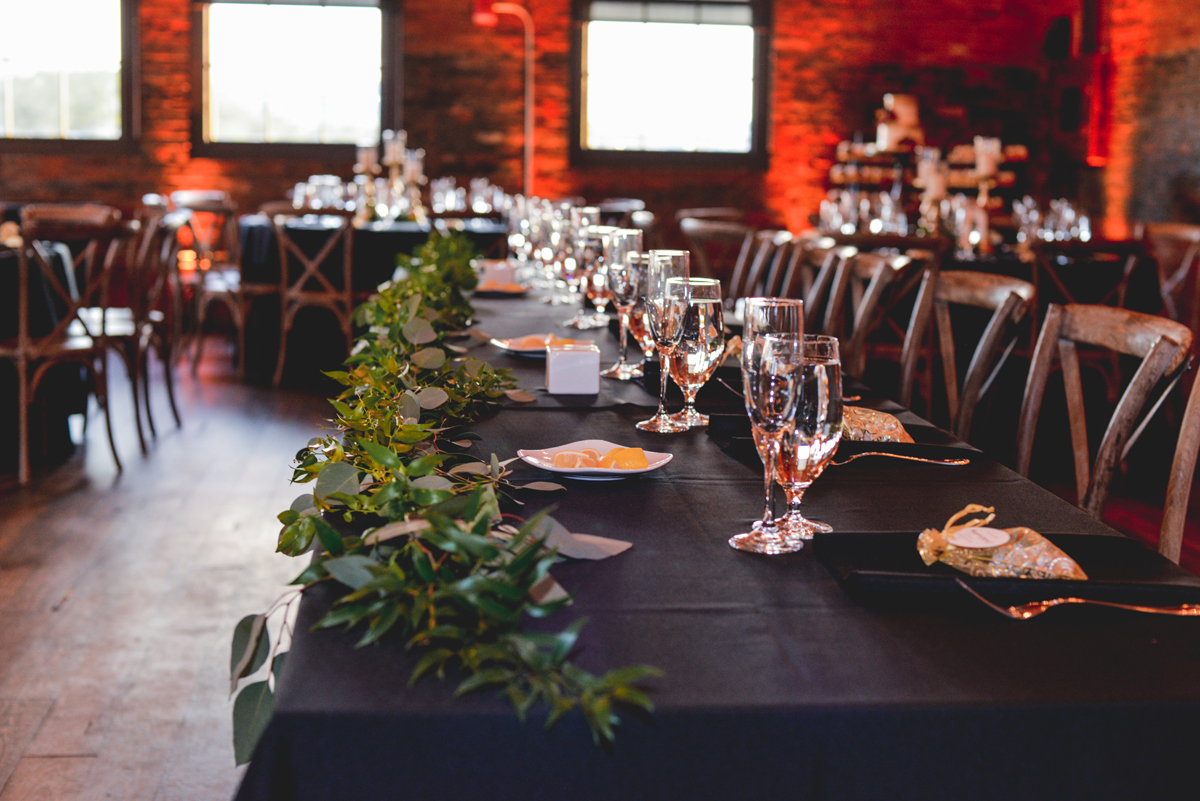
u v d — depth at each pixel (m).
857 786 0.78
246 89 7.96
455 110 8.02
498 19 7.95
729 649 0.87
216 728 2.20
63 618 2.74
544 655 0.75
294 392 5.82
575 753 0.76
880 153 8.19
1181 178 6.73
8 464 4.24
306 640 0.86
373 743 0.75
